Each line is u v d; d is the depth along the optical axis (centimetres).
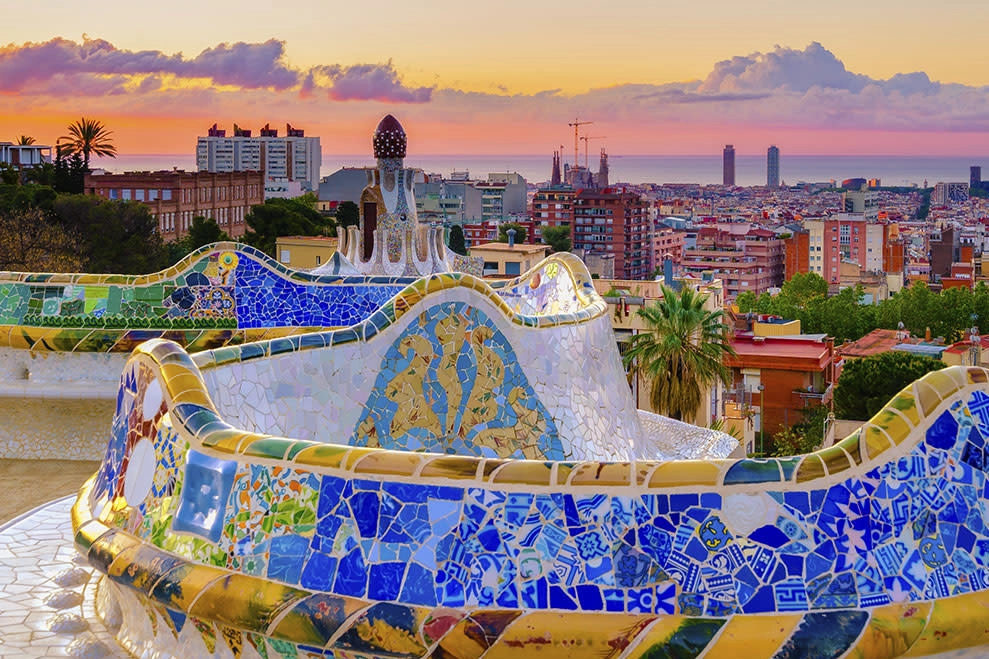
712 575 403
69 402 1019
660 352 3025
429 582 413
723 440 1084
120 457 543
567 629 395
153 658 484
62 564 618
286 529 439
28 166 10106
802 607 400
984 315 9200
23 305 1085
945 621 402
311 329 1143
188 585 447
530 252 5353
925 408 430
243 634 442
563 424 826
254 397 661
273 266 1142
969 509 429
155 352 536
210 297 1122
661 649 390
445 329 766
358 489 432
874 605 403
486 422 789
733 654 390
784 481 412
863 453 420
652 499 412
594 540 410
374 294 1159
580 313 898
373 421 728
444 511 421
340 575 423
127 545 489
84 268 4212
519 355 810
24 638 522
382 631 405
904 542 416
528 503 416
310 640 416
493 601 406
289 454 450
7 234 3972
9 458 1014
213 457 471
